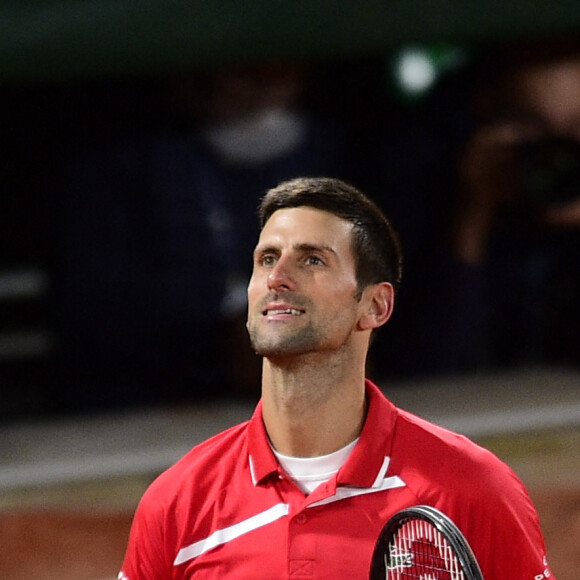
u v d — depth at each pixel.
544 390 22.64
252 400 22.61
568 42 22.88
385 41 21.52
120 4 20.58
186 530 8.30
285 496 8.21
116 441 20.78
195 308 21.72
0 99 23.55
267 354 8.00
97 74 20.88
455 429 20.61
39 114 23.39
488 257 23.42
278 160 21.72
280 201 8.27
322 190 8.22
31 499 19.25
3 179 25.48
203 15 20.88
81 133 21.78
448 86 23.12
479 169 22.78
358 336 8.27
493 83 23.08
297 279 7.96
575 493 18.62
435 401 22.05
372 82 23.00
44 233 24.95
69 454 20.23
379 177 22.58
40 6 20.23
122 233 21.39
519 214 23.20
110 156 21.34
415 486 8.19
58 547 17.30
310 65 22.72
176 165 21.27
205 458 8.58
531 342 24.27
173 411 22.38
